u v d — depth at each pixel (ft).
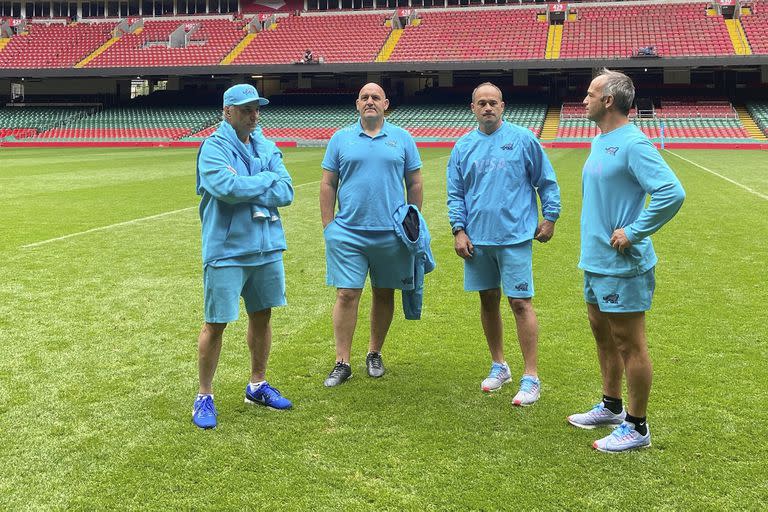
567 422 11.94
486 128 13.51
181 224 33.99
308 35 138.51
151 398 13.02
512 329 17.52
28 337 16.65
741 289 20.94
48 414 12.24
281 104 140.77
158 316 18.54
